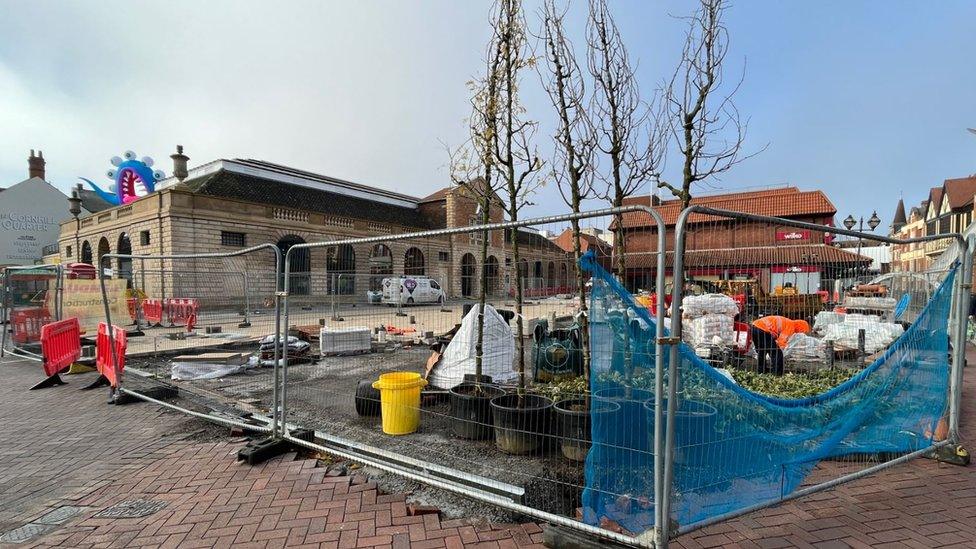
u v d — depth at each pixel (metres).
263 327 12.81
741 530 2.96
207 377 8.05
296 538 2.95
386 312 11.16
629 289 4.29
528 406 4.54
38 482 3.87
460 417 4.86
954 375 4.21
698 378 2.77
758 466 3.02
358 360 9.62
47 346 7.42
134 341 12.03
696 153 5.45
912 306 6.21
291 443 4.49
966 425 5.14
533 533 2.97
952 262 4.34
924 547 2.79
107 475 3.98
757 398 3.04
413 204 47.88
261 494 3.57
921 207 54.16
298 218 32.62
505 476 3.80
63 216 50.03
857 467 3.88
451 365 6.47
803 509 3.25
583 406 4.30
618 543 2.64
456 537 2.94
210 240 28.11
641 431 2.74
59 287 11.06
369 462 3.84
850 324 6.68
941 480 3.74
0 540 3.00
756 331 5.61
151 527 3.12
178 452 4.50
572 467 3.95
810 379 5.43
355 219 36.41
